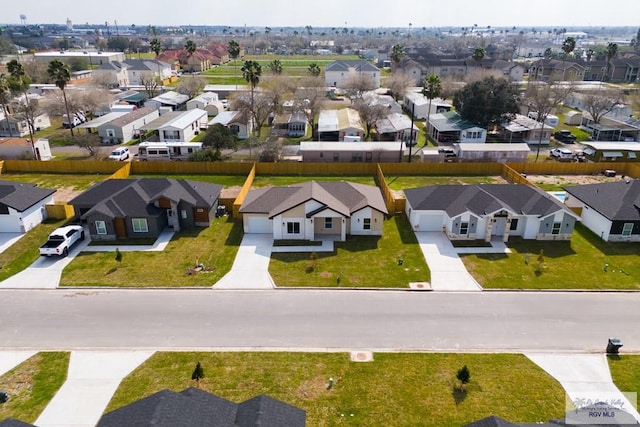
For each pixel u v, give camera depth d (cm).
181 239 4178
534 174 6122
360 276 3556
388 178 5928
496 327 2958
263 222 4278
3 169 6028
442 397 2375
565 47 13725
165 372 2539
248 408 1892
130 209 4156
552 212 4072
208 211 4406
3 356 2666
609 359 2667
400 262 3744
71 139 7569
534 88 8875
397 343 2800
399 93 10875
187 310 3117
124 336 2847
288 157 6656
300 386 2442
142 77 12256
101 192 4450
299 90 8856
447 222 4222
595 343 2811
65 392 2394
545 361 2648
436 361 2642
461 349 2750
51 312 3086
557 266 3709
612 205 4241
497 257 3856
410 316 3066
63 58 15238
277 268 3669
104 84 11712
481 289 3384
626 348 2766
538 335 2883
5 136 7650
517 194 4347
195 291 3350
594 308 3167
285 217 4088
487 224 4081
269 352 2709
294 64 18425
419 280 3500
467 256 3872
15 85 8019
